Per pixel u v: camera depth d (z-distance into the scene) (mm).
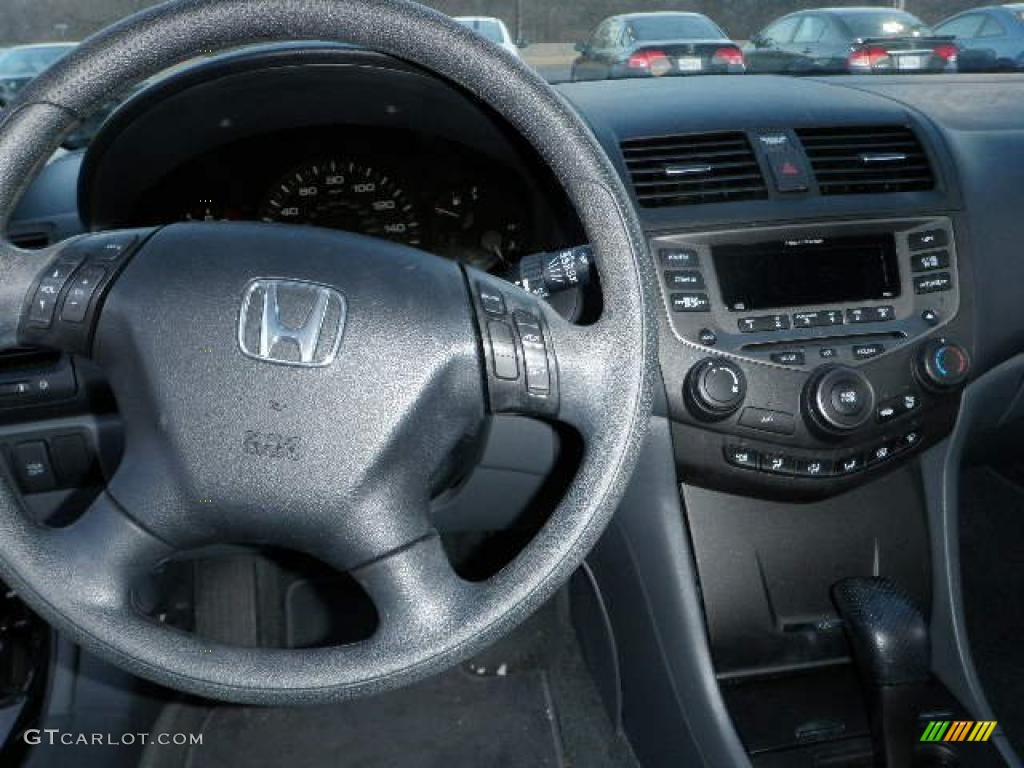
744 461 1393
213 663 889
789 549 1511
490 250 1627
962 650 1532
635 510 1452
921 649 1337
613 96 1617
